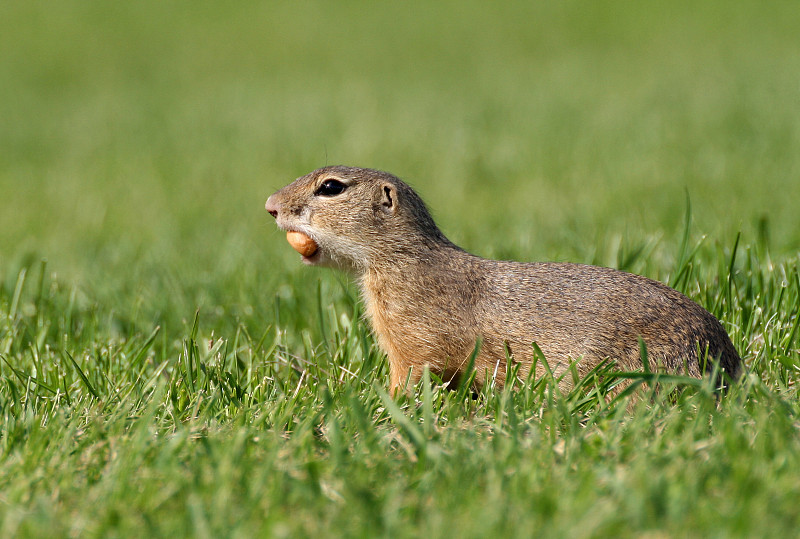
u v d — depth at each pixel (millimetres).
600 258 13086
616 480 5828
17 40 63594
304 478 6305
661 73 42125
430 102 38500
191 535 5547
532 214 18766
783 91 33562
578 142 28156
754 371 8781
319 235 9688
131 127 37438
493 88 42094
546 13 65688
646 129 29016
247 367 9555
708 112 30875
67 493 6223
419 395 8695
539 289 8969
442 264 9383
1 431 7605
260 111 38969
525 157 26406
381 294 9438
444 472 6270
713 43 51219
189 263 15766
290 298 12227
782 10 59156
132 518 5812
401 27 65000
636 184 21438
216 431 7336
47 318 11320
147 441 6938
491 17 66062
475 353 8492
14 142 35688
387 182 9562
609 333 8578
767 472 5941
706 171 22234
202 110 40594
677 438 6707
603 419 7363
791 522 5375
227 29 66750
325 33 64688
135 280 14430
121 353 10078
